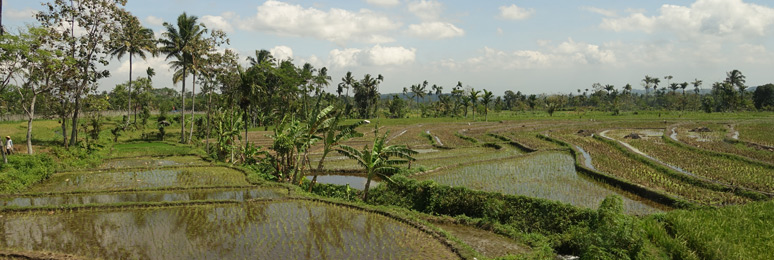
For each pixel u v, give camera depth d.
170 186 19.28
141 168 23.77
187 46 38.06
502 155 31.41
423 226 13.62
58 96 29.34
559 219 13.98
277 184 19.95
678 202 16.61
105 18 31.06
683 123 61.97
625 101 125.19
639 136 45.16
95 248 11.51
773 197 16.84
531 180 22.14
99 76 32.78
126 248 11.56
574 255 12.28
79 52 30.23
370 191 18.61
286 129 24.91
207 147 31.42
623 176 22.27
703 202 16.88
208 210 15.43
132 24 34.56
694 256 10.61
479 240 13.53
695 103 109.12
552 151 33.03
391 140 41.75
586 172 23.47
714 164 25.73
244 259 10.99
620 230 11.13
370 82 89.69
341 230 13.45
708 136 44.59
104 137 38.09
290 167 23.11
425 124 65.56
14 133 39.25
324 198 16.92
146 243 11.98
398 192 17.97
